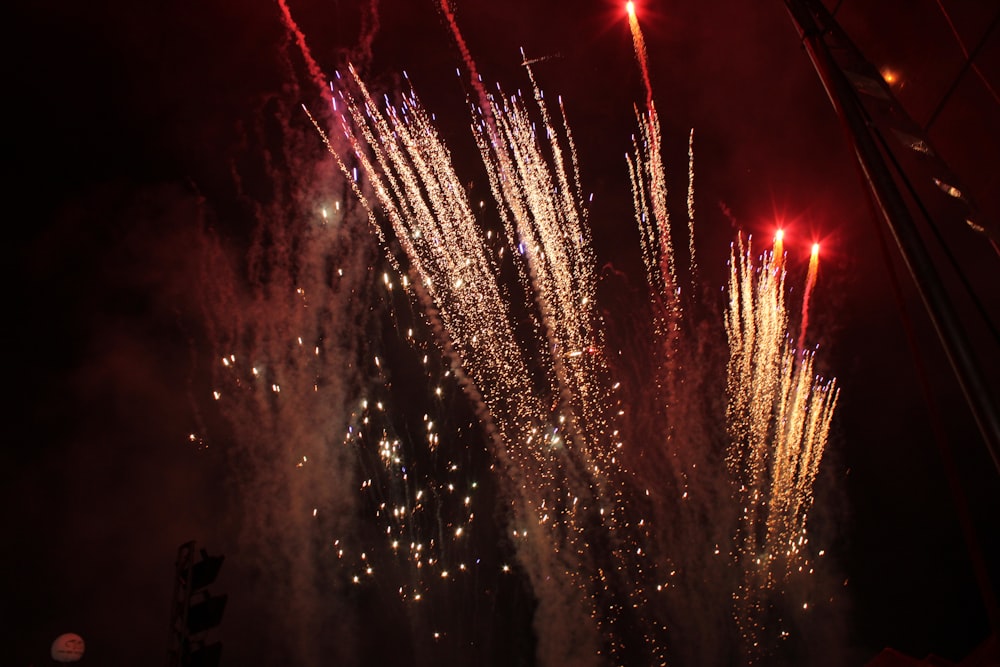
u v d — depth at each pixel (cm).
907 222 253
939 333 235
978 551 223
